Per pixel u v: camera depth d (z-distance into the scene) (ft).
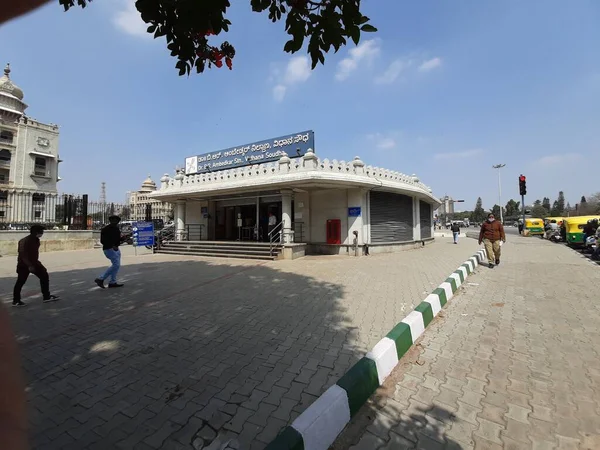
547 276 26.68
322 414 7.55
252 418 8.43
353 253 44.39
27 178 131.23
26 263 19.15
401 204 52.90
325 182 40.32
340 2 8.31
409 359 11.76
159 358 12.02
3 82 129.29
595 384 9.84
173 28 8.82
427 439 7.65
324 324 15.48
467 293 21.39
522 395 9.36
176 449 7.35
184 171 65.10
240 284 24.91
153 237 51.39
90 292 22.58
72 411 8.82
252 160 54.34
